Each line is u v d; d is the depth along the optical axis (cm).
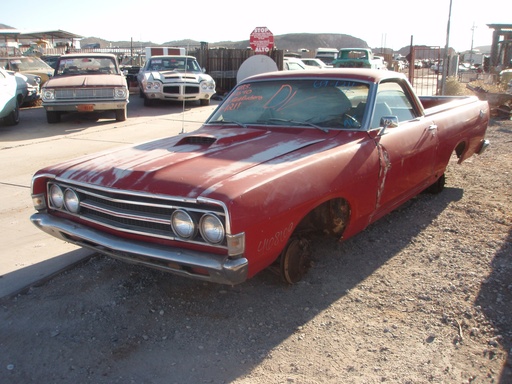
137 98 1745
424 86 1878
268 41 1658
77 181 339
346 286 373
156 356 295
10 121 1143
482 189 613
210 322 329
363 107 409
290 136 395
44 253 433
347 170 354
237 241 280
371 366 282
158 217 305
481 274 385
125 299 359
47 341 310
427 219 510
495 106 1273
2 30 2900
